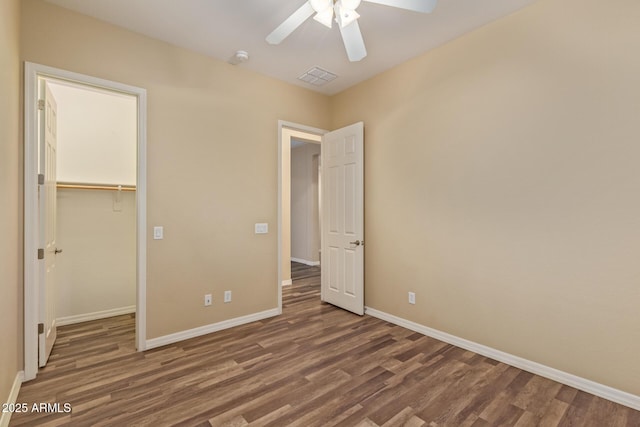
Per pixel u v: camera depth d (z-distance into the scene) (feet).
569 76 7.07
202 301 9.97
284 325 10.76
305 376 7.44
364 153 12.00
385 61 10.50
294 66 10.83
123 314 11.80
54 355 8.46
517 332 7.92
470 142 8.82
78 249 11.00
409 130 10.44
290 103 12.15
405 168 10.57
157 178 9.11
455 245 9.21
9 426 5.71
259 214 11.30
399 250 10.79
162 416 5.99
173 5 7.64
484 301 8.56
